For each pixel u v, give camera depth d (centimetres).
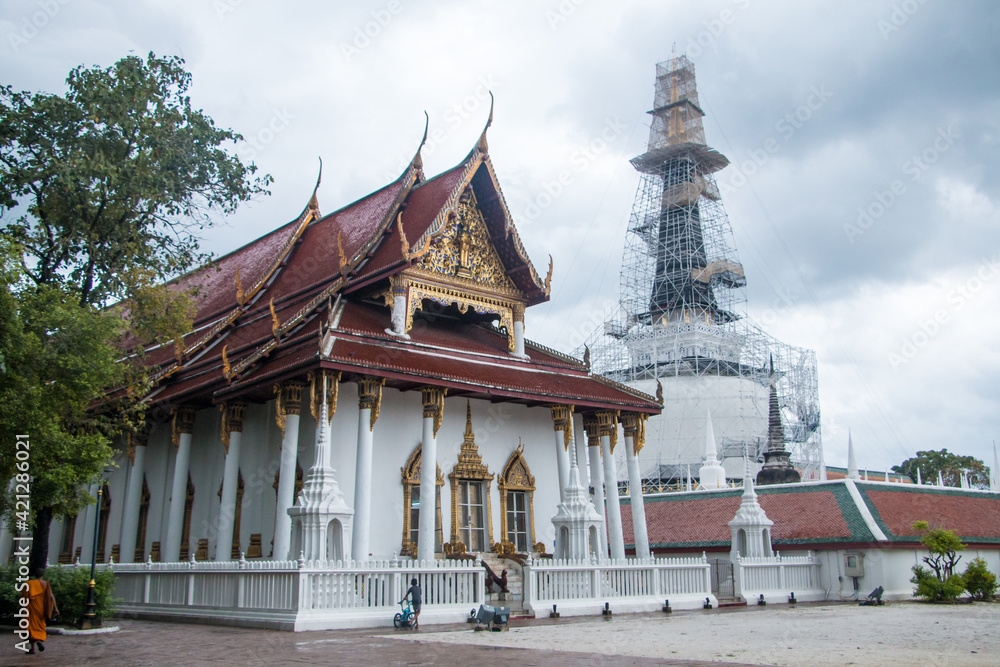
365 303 3153
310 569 2014
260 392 2847
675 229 9606
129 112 2759
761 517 3197
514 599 2689
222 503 2848
